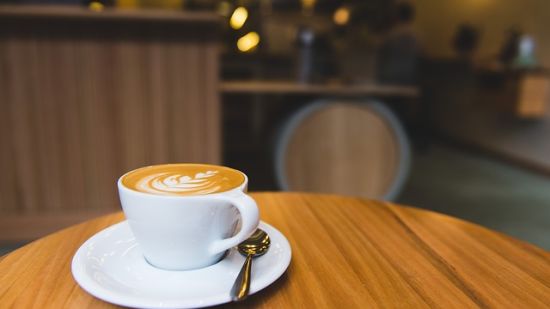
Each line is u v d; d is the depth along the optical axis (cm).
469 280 45
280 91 220
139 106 197
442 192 296
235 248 48
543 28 352
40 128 192
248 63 394
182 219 39
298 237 55
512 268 48
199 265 44
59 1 208
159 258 43
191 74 197
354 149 235
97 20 183
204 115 202
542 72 326
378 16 443
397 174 240
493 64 373
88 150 197
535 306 41
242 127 389
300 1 504
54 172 197
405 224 60
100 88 192
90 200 202
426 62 463
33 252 49
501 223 241
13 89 187
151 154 202
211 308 39
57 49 185
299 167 232
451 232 58
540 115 337
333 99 229
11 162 194
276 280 44
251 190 274
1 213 198
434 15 532
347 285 44
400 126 236
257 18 440
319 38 251
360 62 306
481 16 438
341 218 62
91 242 47
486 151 420
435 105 513
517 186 314
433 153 425
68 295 40
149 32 190
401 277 45
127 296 37
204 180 44
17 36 182
